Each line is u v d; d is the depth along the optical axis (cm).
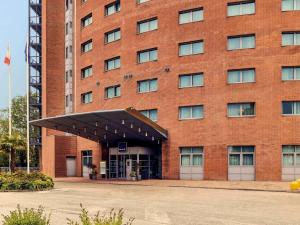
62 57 6962
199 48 4550
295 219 1762
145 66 4919
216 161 4316
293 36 4216
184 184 3806
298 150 4100
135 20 5069
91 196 2812
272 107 4153
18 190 3291
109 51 5422
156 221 1728
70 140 6119
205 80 4450
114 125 4328
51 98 6850
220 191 3142
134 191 3191
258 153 4159
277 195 2800
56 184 4125
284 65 4166
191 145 4469
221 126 4319
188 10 4625
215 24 4431
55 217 1811
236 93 4284
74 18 6712
